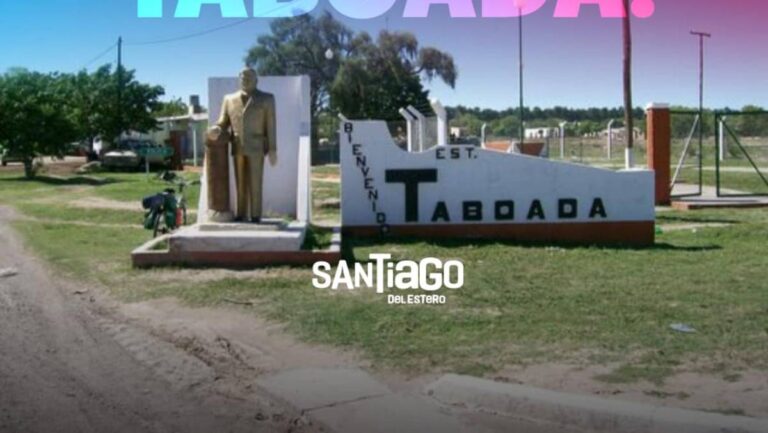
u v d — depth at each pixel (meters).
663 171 21.64
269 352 7.24
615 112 64.56
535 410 5.67
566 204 14.59
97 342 7.68
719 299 8.95
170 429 5.51
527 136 57.12
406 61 55.31
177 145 45.53
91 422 5.62
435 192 14.58
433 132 25.41
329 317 8.30
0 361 7.07
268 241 11.19
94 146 54.16
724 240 14.71
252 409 5.90
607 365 6.53
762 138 35.53
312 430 5.50
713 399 5.70
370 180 14.54
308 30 53.66
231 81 15.45
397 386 6.30
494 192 14.56
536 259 11.98
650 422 5.29
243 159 11.99
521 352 6.96
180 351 7.35
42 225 17.39
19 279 10.79
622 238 14.59
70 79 47.59
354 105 53.12
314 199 22.09
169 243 11.17
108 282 10.34
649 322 7.91
